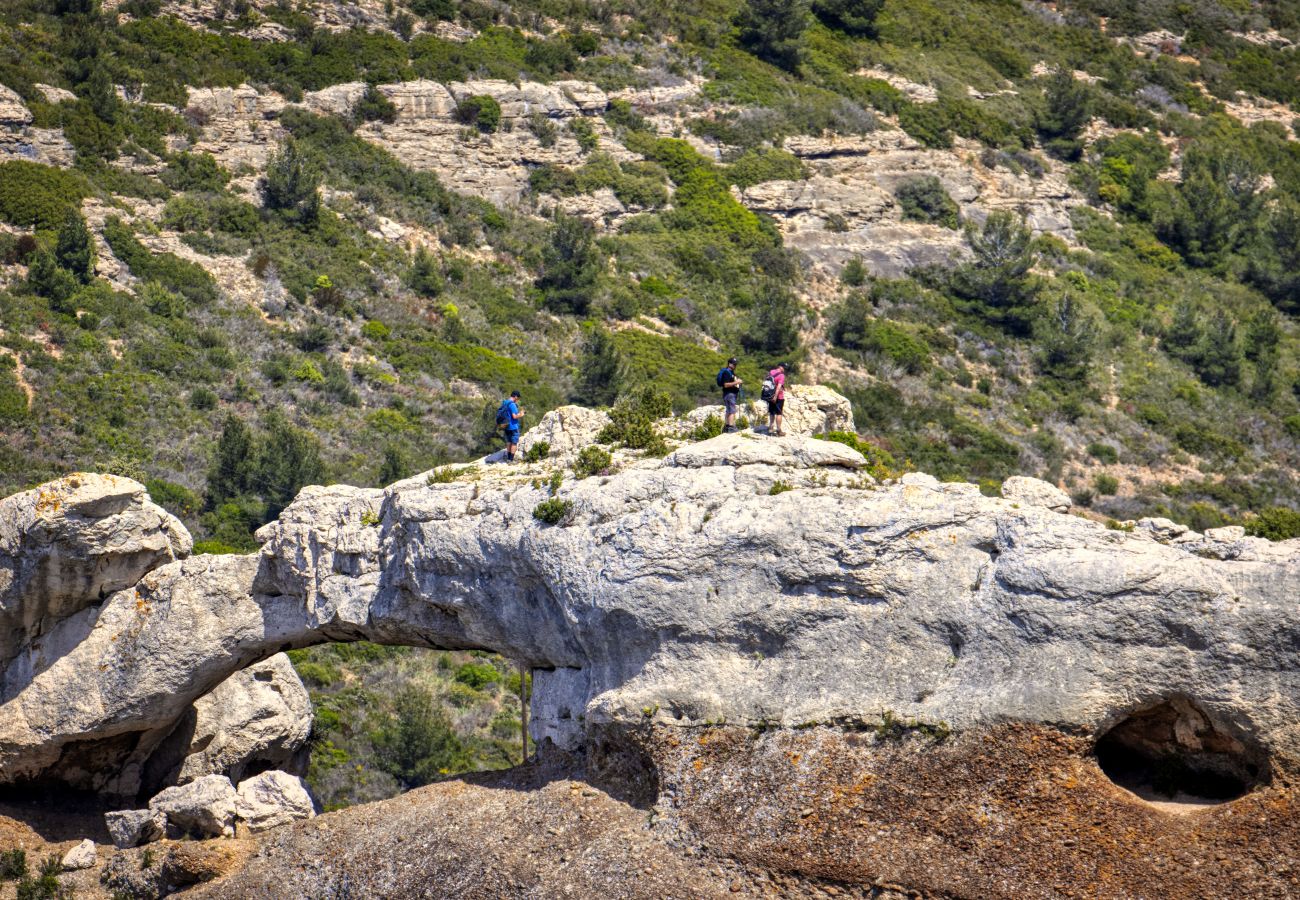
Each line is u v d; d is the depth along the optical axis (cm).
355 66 9888
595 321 8538
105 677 4175
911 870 2912
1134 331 9619
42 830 4253
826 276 9669
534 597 3591
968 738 2994
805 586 3247
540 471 3709
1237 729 2812
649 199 9838
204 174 8475
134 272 7450
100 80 8512
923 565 3133
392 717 5597
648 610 3341
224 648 4116
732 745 3234
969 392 8538
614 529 3409
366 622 3897
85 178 7919
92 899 3881
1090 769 2912
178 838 4066
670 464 3506
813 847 3014
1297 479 8088
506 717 5688
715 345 8588
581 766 3562
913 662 3112
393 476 6312
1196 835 2794
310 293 7862
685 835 3169
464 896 3294
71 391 6366
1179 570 2877
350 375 7288
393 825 3622
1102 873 2800
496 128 9919
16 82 8219
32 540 4091
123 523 4159
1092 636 2927
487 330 8119
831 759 3108
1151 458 8069
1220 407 8931
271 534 4072
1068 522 3041
